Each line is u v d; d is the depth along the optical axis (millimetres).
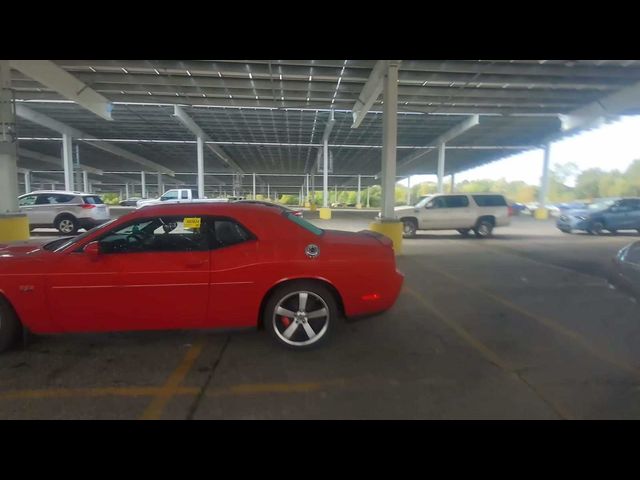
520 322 4715
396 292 4000
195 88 13562
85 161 36406
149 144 27047
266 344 3955
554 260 9336
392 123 10258
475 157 32906
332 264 3758
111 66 11562
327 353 3764
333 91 13727
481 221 14469
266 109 17812
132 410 2770
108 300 3521
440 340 4121
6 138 9523
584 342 4070
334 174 46594
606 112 15477
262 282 3676
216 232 3799
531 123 20141
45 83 11891
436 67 11820
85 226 14320
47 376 3246
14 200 9719
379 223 10094
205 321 3691
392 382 3186
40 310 3490
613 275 5047
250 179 55719
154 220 3756
